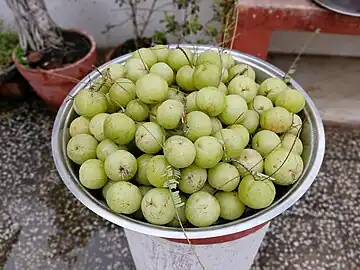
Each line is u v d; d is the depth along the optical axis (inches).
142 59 17.2
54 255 24.0
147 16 32.6
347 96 31.9
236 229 13.8
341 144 29.3
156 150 15.0
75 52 28.8
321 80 33.0
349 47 34.1
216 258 17.4
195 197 14.3
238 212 14.9
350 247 24.3
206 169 14.8
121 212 14.4
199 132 14.5
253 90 16.7
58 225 25.2
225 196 14.9
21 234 24.9
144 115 15.9
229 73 17.7
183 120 14.7
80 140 15.8
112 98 16.3
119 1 31.7
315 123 16.7
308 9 23.3
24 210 26.0
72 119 17.6
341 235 24.8
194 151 13.9
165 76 16.6
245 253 18.3
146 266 20.0
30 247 24.4
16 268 23.5
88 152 15.8
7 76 29.6
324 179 27.3
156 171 14.1
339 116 30.6
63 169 15.5
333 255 24.0
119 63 18.6
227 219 15.1
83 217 25.5
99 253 24.1
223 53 18.4
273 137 15.7
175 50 17.1
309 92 32.2
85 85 18.1
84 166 15.1
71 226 25.2
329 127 30.3
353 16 23.0
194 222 14.2
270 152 15.5
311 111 17.1
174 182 13.6
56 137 16.5
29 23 26.8
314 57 34.4
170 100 15.0
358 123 30.3
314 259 23.9
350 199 26.4
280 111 15.9
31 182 27.3
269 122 16.0
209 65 15.7
